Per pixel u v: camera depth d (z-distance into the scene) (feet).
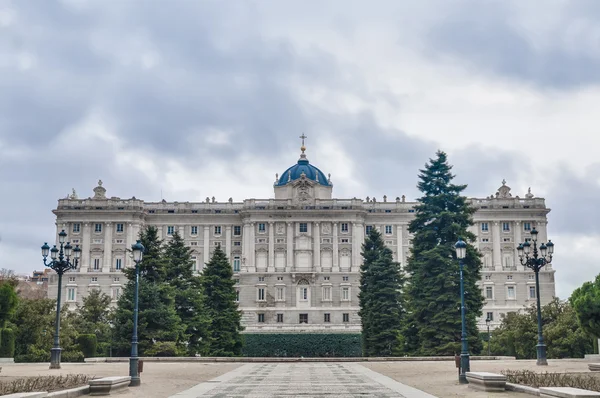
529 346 258.78
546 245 185.78
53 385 118.93
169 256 318.65
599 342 218.59
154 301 264.72
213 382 137.69
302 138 579.48
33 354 239.09
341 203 520.01
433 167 274.16
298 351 428.15
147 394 115.55
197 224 526.16
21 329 242.99
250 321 501.97
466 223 269.64
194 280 317.22
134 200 518.78
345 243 515.91
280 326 474.49
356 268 510.17
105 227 512.63
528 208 516.32
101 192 523.70
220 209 527.81
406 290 278.05
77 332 266.77
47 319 249.14
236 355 334.85
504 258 514.68
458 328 251.80
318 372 166.81
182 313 301.43
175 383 135.95
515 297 506.07
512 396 108.68
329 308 503.20
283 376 152.97
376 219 525.34
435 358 225.15
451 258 260.01
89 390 114.01
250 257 512.63
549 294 506.89
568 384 116.57
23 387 111.96
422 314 260.21
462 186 270.05
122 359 222.89
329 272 508.94
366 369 177.47
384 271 317.63
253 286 506.48
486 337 379.76
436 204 269.44
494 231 515.91
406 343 273.54
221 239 524.52
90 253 510.58
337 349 427.74
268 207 517.14
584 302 179.42
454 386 127.54
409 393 112.98
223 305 330.75
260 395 110.32
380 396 108.17
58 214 512.63
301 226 517.96
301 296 505.66
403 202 526.98
